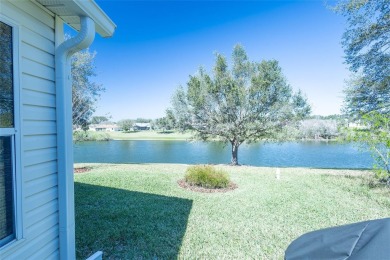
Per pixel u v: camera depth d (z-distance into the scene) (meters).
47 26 2.66
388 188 8.60
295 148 28.38
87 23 2.72
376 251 1.64
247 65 15.49
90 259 2.96
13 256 2.13
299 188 8.77
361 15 10.48
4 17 2.07
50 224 2.65
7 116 2.11
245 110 15.50
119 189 8.41
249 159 21.92
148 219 5.57
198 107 15.81
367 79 10.88
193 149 30.34
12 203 2.14
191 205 6.70
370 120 8.49
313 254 1.98
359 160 20.00
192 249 4.25
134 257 3.89
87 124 13.77
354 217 5.82
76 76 12.70
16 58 2.20
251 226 5.30
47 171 2.62
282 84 15.16
